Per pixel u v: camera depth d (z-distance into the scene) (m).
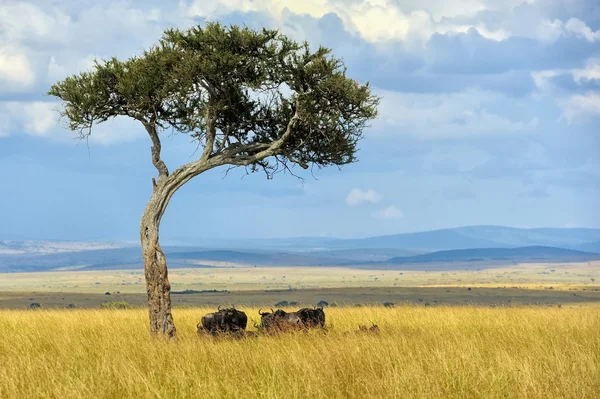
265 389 40.41
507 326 77.44
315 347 57.09
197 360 50.88
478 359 49.88
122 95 79.50
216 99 79.62
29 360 49.66
